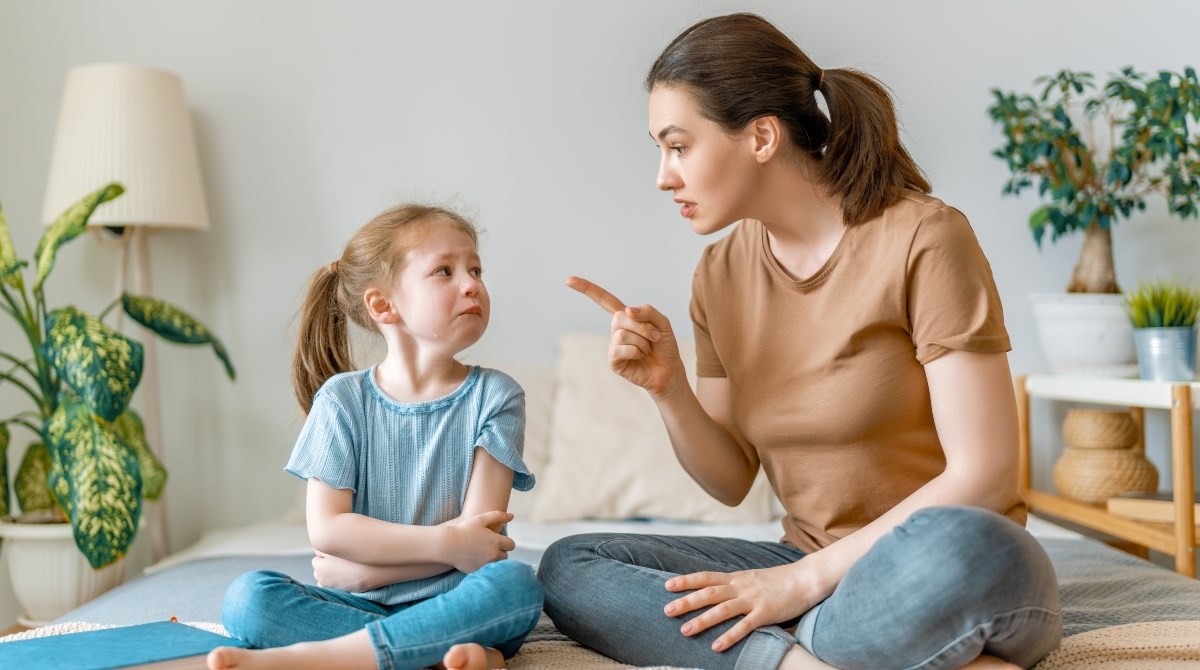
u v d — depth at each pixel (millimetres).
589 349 2531
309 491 1338
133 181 2359
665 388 1436
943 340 1232
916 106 2660
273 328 2631
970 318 1238
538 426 2473
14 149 2594
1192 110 2273
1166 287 2246
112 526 2010
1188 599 1515
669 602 1221
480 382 1394
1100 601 1548
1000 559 1010
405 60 2643
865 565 1080
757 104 1303
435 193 2639
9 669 1041
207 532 2621
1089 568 1761
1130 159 2359
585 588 1298
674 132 1325
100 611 1592
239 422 2641
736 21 1343
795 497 1440
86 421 2090
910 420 1346
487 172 2645
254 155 2627
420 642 1128
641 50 2654
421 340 1381
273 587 1206
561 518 2303
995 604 1012
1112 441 2383
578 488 2320
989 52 2666
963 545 1012
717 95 1299
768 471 1488
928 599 1017
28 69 2598
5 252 2176
